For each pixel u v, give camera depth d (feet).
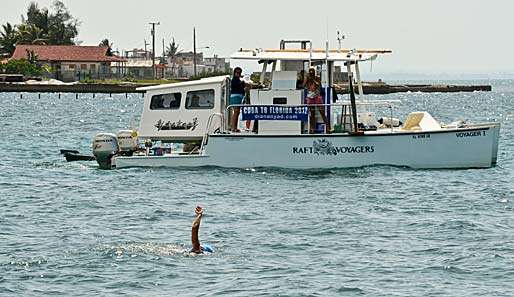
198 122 236.84
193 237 152.66
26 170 254.68
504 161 269.85
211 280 137.08
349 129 234.38
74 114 614.75
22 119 541.75
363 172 230.07
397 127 244.01
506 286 135.03
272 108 230.68
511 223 179.42
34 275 138.92
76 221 181.16
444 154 233.76
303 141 228.43
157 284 134.92
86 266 143.74
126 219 182.50
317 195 206.39
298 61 236.63
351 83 234.58
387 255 152.56
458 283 136.46
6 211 192.03
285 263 146.82
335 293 131.23
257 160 230.48
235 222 178.60
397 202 199.93
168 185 219.20
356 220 180.96
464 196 206.90
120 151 246.06
